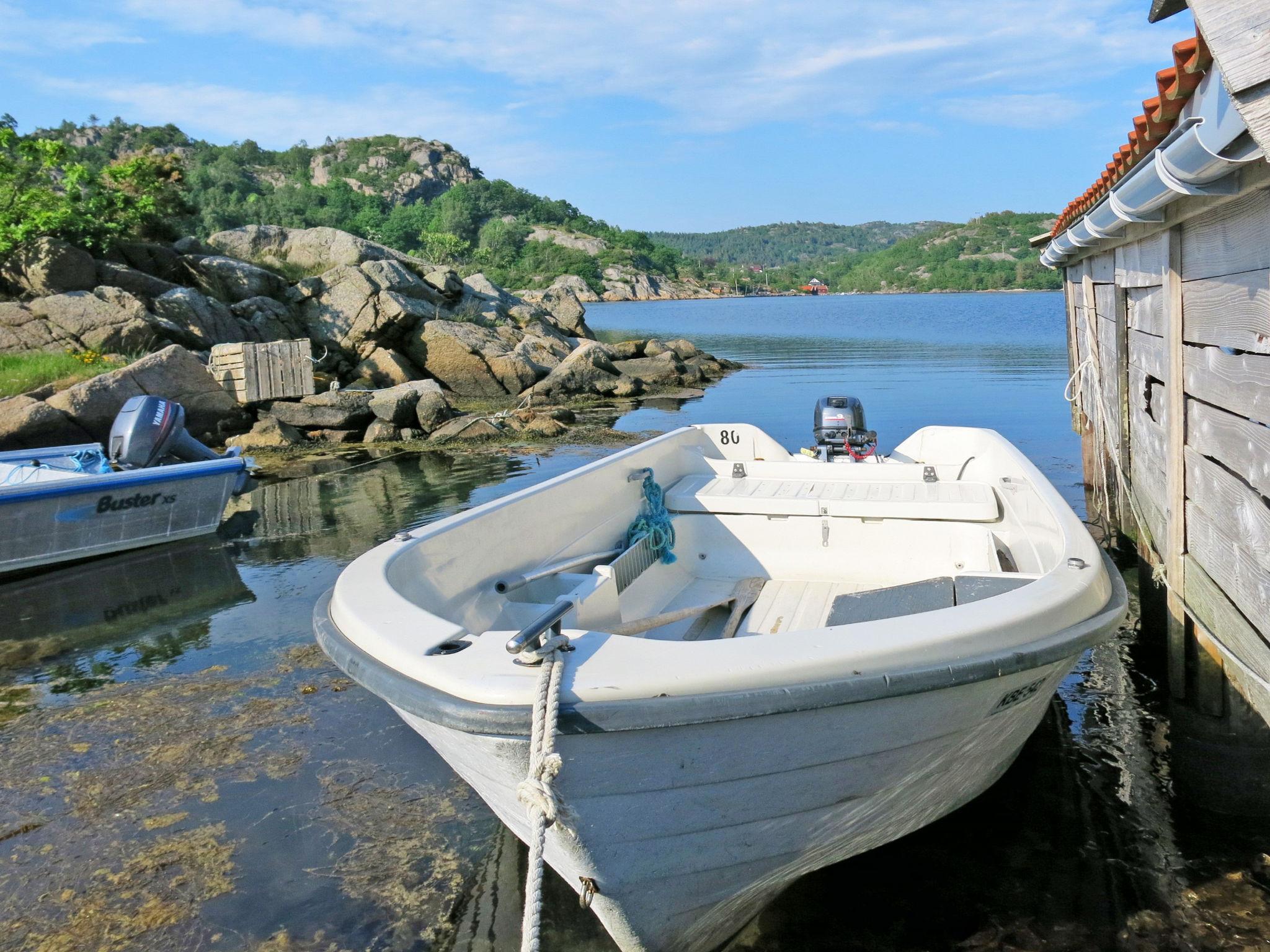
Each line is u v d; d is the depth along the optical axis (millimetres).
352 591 2842
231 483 8680
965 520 4695
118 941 2959
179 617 6309
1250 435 3152
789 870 2861
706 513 5117
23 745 4402
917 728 2576
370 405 14797
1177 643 4316
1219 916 2965
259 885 3229
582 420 16344
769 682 2221
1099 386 7297
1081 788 3729
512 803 2588
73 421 11680
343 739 4328
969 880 3193
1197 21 2109
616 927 2699
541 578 3830
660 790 2359
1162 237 4316
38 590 7047
